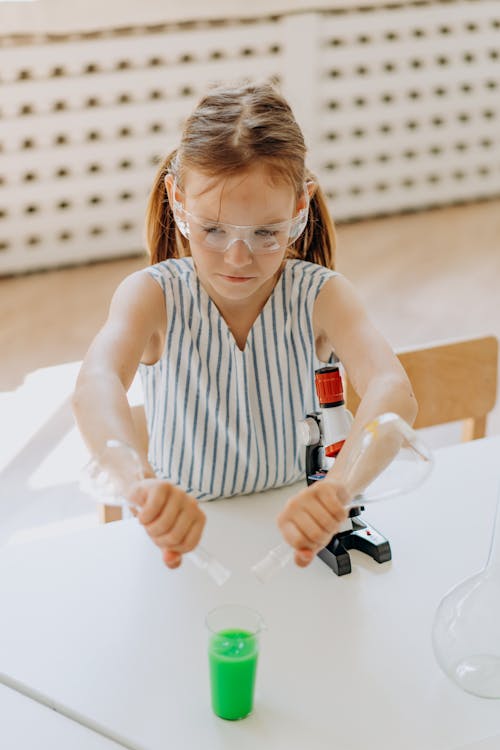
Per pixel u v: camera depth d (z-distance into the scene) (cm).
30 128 401
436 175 496
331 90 457
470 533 124
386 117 473
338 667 99
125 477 90
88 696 95
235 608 96
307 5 431
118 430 105
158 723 92
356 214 484
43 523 240
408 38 465
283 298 134
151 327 130
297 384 137
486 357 171
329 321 133
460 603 97
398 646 103
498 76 487
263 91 119
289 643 103
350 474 93
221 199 111
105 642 103
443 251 436
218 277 116
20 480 259
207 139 111
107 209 424
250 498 134
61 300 384
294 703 94
